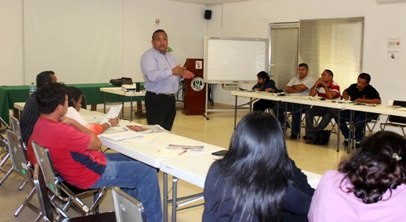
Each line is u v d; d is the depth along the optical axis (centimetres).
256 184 151
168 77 410
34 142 258
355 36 778
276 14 918
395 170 134
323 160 527
